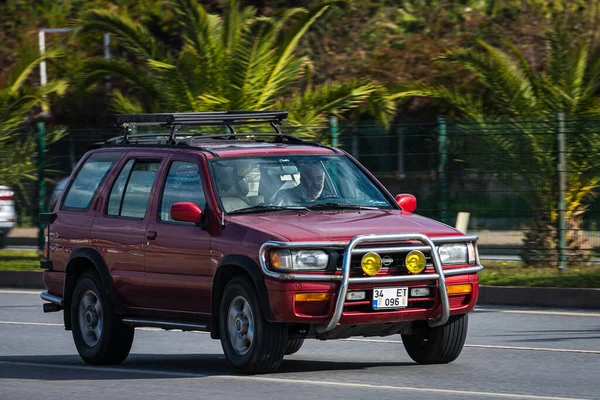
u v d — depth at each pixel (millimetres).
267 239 14875
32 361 18516
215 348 19703
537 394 13922
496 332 20938
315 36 52375
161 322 16688
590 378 15305
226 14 35750
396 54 49062
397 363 17172
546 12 48438
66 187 19328
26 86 38406
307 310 14711
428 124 32250
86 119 51250
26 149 37062
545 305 25328
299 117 34875
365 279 14695
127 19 36500
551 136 30812
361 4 53156
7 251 37125
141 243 17031
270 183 16562
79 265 18547
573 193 30688
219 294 15805
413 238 15109
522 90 33281
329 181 16984
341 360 17688
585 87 32656
